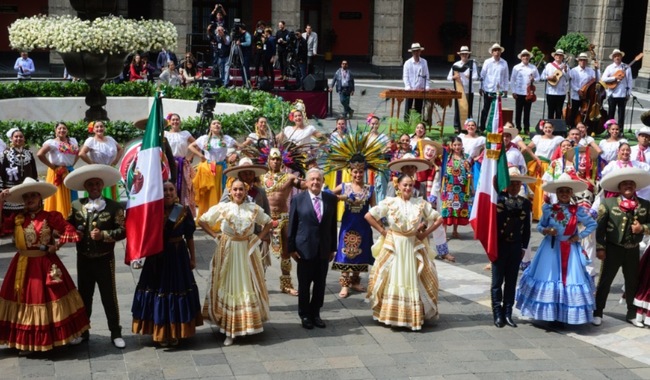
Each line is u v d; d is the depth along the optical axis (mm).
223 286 9586
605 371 9242
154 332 9273
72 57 16922
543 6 45469
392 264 10242
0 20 39594
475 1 37562
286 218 11508
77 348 9328
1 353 9141
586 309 10359
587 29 37375
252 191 10812
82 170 8992
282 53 28406
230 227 9539
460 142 14195
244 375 8758
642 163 13797
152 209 8977
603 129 23531
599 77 24016
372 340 9906
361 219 11258
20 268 8797
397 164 11656
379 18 37500
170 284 9211
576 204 10477
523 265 13195
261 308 9797
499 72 22750
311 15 44062
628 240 10570
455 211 14312
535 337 10250
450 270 12938
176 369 8820
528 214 10461
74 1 16984
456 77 22734
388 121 20094
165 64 29141
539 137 16062
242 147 13227
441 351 9625
